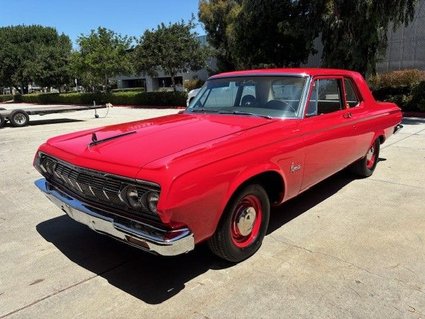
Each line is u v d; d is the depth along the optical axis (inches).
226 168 119.3
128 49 1270.9
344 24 571.5
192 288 124.3
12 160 327.3
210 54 1060.5
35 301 119.6
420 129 431.2
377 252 143.6
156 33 1022.4
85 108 699.4
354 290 119.9
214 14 1075.3
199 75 1331.2
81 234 168.7
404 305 112.0
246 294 119.8
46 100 1482.5
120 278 131.9
